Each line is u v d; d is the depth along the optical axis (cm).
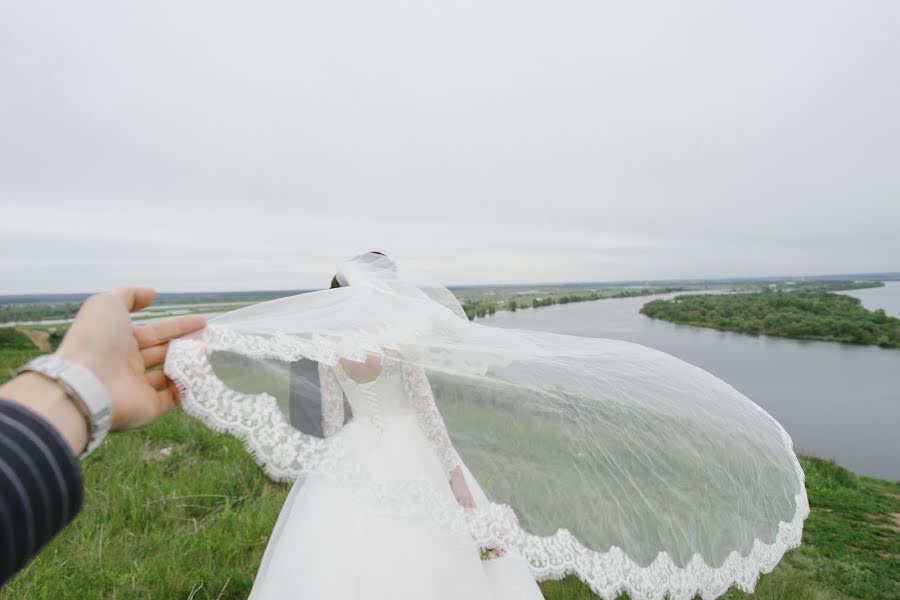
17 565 50
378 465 191
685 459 206
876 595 412
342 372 202
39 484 52
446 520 188
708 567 193
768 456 219
